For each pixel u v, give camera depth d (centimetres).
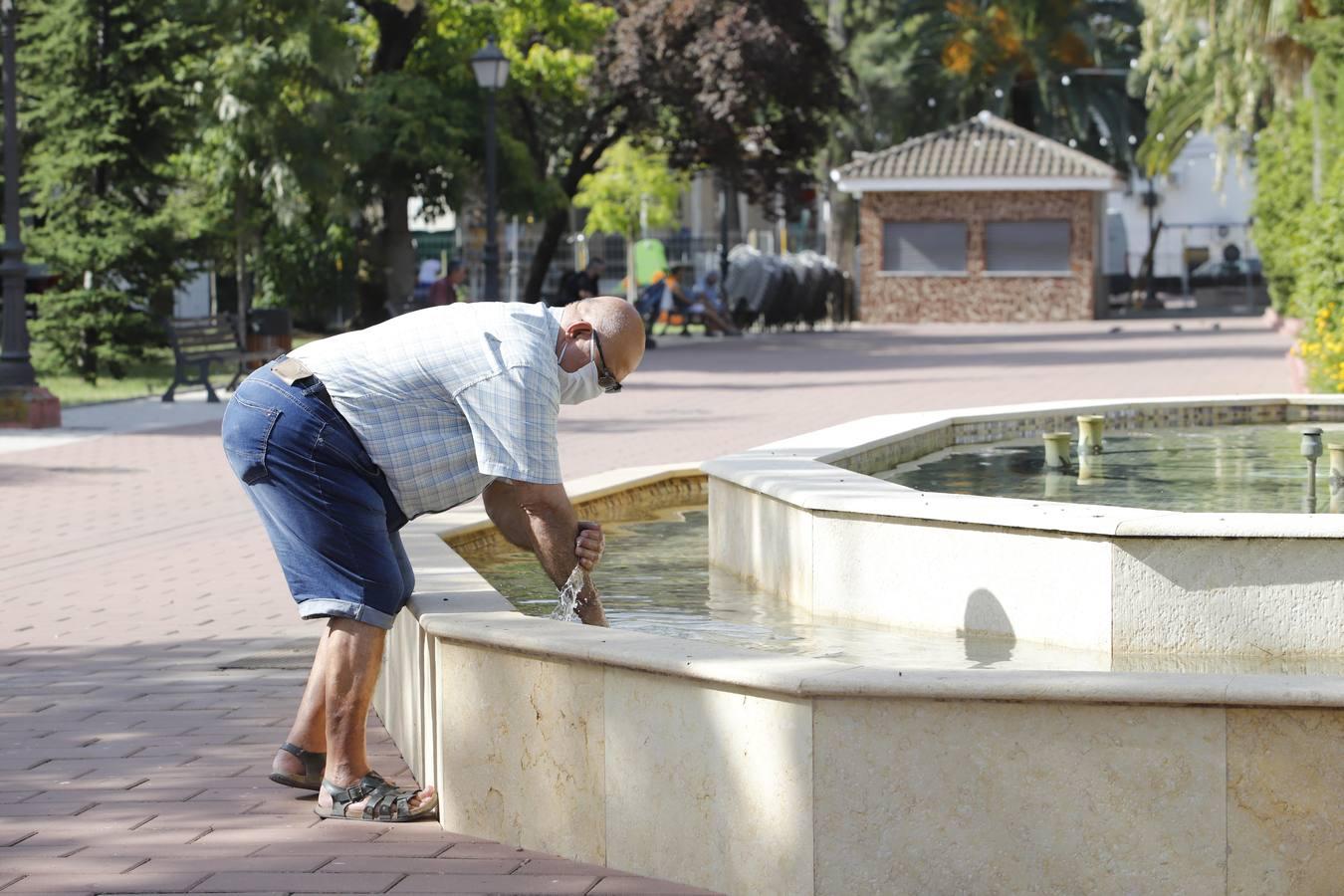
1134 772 347
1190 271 6172
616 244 5234
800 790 359
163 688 588
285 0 2422
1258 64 2650
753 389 2042
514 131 3609
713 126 3159
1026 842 352
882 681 352
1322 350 1472
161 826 429
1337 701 337
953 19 5331
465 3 2955
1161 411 1027
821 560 616
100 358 2345
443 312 436
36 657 644
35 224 2489
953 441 938
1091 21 5578
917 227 4422
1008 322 4400
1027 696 347
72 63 2361
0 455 1399
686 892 377
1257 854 345
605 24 3103
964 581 573
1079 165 4325
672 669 376
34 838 418
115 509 1074
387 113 2711
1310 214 1658
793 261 4031
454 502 442
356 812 435
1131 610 533
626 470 928
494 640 411
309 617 430
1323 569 515
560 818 406
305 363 430
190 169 2572
